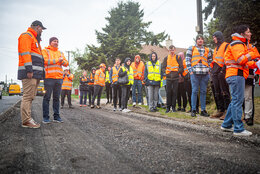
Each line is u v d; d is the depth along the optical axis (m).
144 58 21.22
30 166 1.77
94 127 3.61
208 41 12.95
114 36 21.75
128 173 1.66
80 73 28.53
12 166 1.76
